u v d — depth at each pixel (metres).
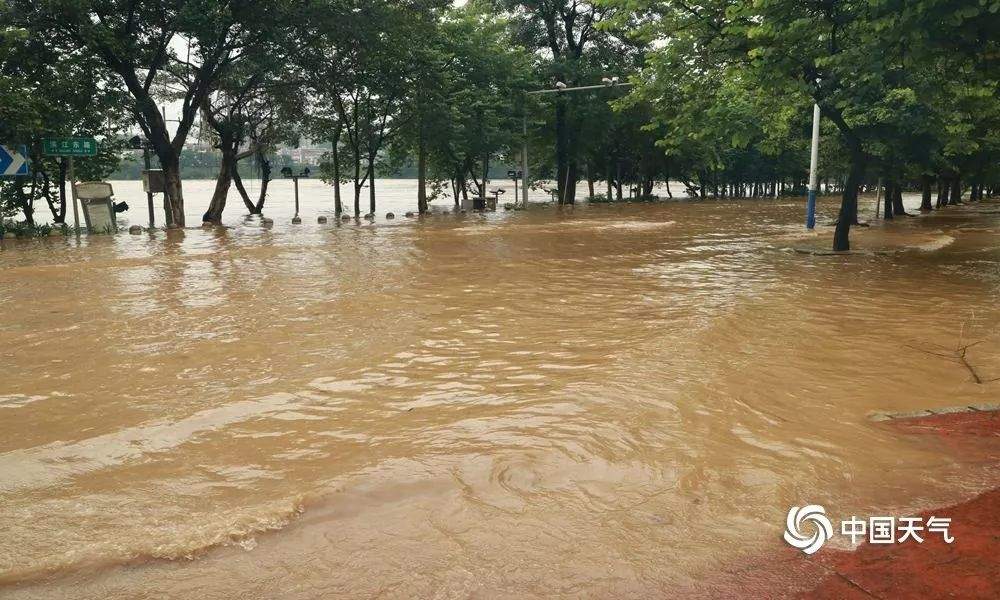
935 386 5.89
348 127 35.03
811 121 25.83
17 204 26.59
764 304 9.95
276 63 27.05
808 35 14.63
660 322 8.65
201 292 11.12
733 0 16.36
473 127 39.66
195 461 4.29
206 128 32.81
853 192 17.45
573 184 48.91
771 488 3.79
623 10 18.84
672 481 3.90
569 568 2.98
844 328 8.30
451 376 6.23
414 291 11.27
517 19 45.28
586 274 13.44
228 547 3.19
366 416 5.14
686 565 3.00
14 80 20.55
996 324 8.53
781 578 2.88
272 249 18.20
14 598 2.80
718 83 18.31
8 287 11.66
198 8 23.84
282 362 6.78
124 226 29.47
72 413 5.27
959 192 48.44
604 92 44.72
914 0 10.70
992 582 2.79
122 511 3.59
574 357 6.89
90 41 22.20
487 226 27.36
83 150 22.12
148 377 6.25
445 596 2.78
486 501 3.65
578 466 4.12
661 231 24.70
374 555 3.11
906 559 3.01
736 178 67.88
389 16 28.16
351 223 29.69
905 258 16.22
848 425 4.85
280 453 4.41
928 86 14.26
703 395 5.55
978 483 3.84
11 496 3.79
